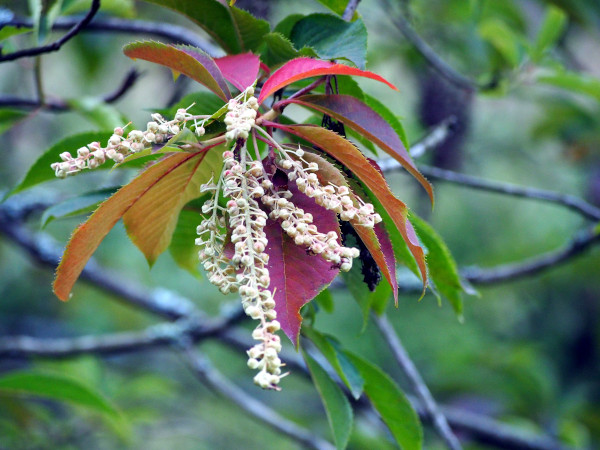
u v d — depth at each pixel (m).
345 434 1.84
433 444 4.86
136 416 4.67
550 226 6.54
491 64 4.18
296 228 1.39
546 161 6.66
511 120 6.66
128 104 6.28
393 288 1.48
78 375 4.54
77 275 1.61
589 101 5.60
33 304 6.72
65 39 1.99
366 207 1.42
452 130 2.94
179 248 2.14
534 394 5.64
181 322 4.19
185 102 1.85
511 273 3.56
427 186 1.51
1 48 1.98
